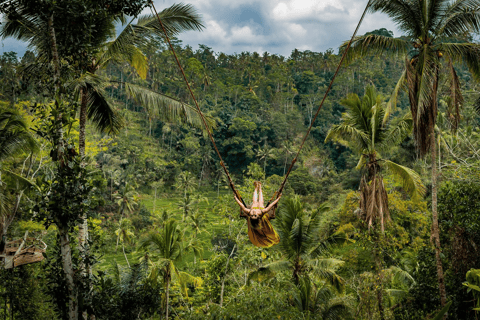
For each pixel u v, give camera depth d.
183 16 13.14
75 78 9.79
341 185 74.19
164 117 13.41
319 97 119.69
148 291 15.54
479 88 21.23
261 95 128.75
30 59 11.88
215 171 106.62
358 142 17.81
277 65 138.75
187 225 49.53
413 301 14.80
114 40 13.05
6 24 11.46
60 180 8.31
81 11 8.79
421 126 13.84
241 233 22.19
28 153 16.02
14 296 11.54
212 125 14.05
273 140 109.75
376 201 16.84
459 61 13.66
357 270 21.20
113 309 11.67
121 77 118.44
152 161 93.38
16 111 14.17
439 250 13.12
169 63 118.19
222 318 9.66
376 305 14.65
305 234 17.20
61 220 8.41
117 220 58.06
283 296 12.84
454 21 13.07
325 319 14.81
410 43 14.02
